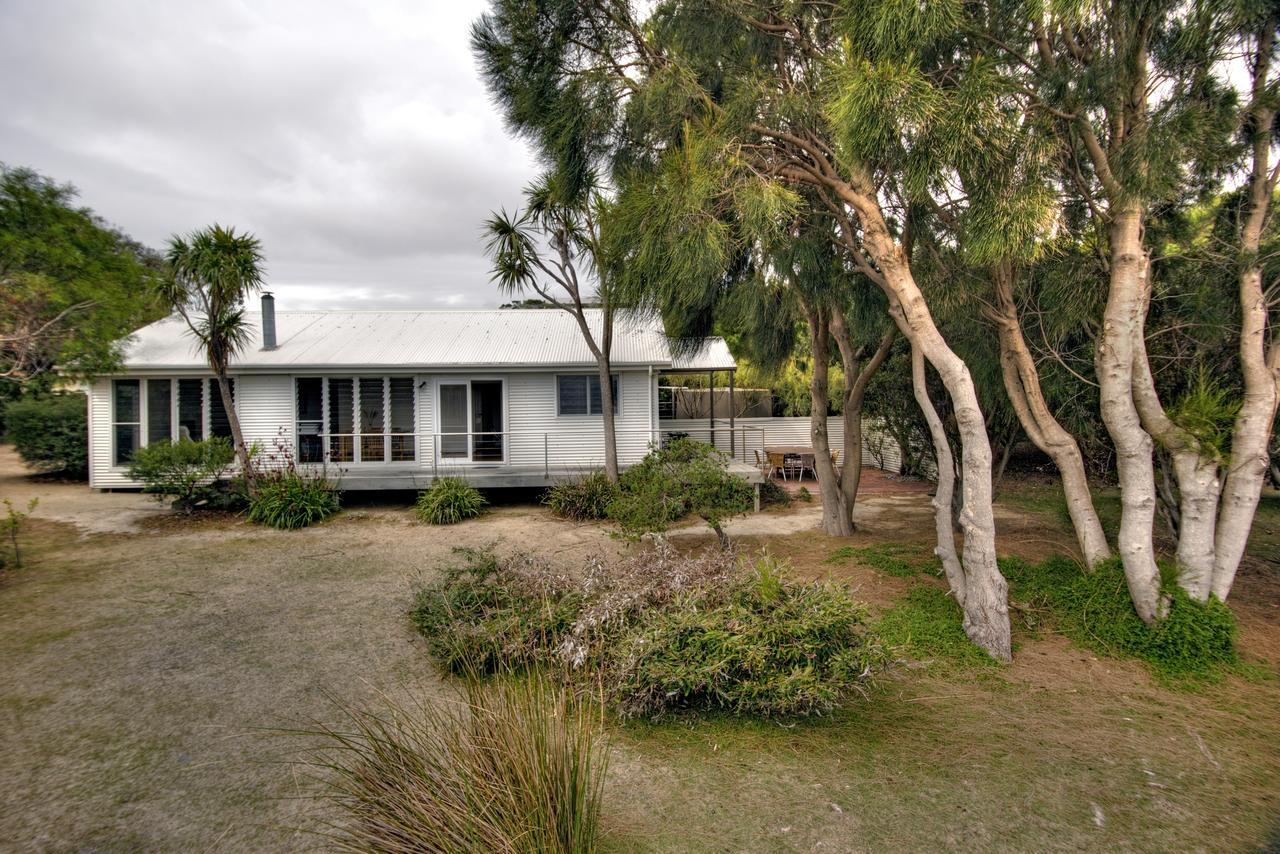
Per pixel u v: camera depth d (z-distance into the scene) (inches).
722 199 201.3
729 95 219.3
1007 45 206.2
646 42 231.1
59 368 368.5
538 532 405.7
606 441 483.8
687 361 442.9
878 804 130.7
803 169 217.8
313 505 433.7
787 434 748.6
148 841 117.8
